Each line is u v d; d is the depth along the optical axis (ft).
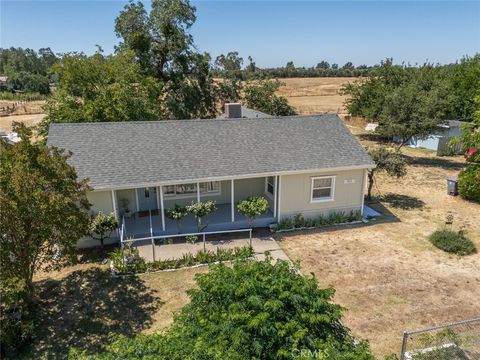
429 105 77.56
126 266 39.83
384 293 36.01
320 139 56.18
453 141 63.87
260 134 55.47
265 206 48.83
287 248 45.88
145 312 33.17
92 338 29.76
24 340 28.68
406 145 106.63
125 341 19.35
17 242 30.71
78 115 71.41
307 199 52.70
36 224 30.58
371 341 29.25
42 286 37.22
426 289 36.70
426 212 58.08
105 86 80.64
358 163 52.49
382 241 47.83
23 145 31.40
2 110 194.90
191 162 49.19
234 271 22.97
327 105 197.57
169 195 54.75
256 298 20.04
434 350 26.45
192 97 114.32
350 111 121.39
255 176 48.98
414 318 32.17
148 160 48.47
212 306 21.31
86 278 38.81
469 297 35.35
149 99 85.05
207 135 53.88
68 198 30.81
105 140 50.26
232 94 124.88
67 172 32.55
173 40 107.14
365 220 54.60
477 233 50.26
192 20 107.45
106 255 43.78
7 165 30.48
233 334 19.01
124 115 73.36
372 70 115.65
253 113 88.43
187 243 46.68
